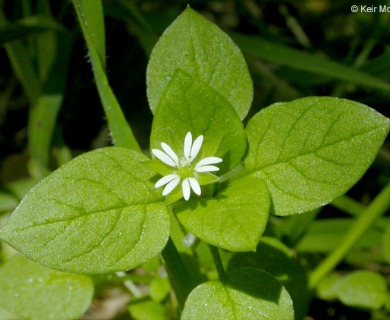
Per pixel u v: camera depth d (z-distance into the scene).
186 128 0.12
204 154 0.12
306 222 0.17
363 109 0.12
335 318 0.17
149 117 0.20
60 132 0.20
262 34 0.21
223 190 0.11
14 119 0.21
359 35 0.20
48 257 0.11
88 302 0.14
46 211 0.11
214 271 0.14
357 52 0.21
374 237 0.17
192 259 0.14
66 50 0.19
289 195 0.12
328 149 0.12
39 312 0.14
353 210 0.18
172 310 0.15
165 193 0.11
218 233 0.11
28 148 0.20
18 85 0.22
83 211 0.11
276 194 0.12
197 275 0.13
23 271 0.14
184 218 0.11
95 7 0.14
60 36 0.19
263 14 0.23
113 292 0.18
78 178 0.11
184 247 0.14
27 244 0.11
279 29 0.22
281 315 0.12
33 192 0.11
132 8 0.19
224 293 0.12
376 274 0.16
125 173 0.12
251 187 0.11
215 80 0.13
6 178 0.20
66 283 0.14
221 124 0.12
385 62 0.18
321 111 0.12
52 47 0.19
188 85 0.12
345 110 0.12
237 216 0.11
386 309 0.16
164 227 0.11
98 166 0.11
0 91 0.21
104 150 0.12
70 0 0.16
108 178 0.11
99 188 0.11
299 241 0.17
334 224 0.18
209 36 0.13
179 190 0.12
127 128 0.14
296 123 0.12
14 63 0.19
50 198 0.11
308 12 0.22
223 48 0.13
